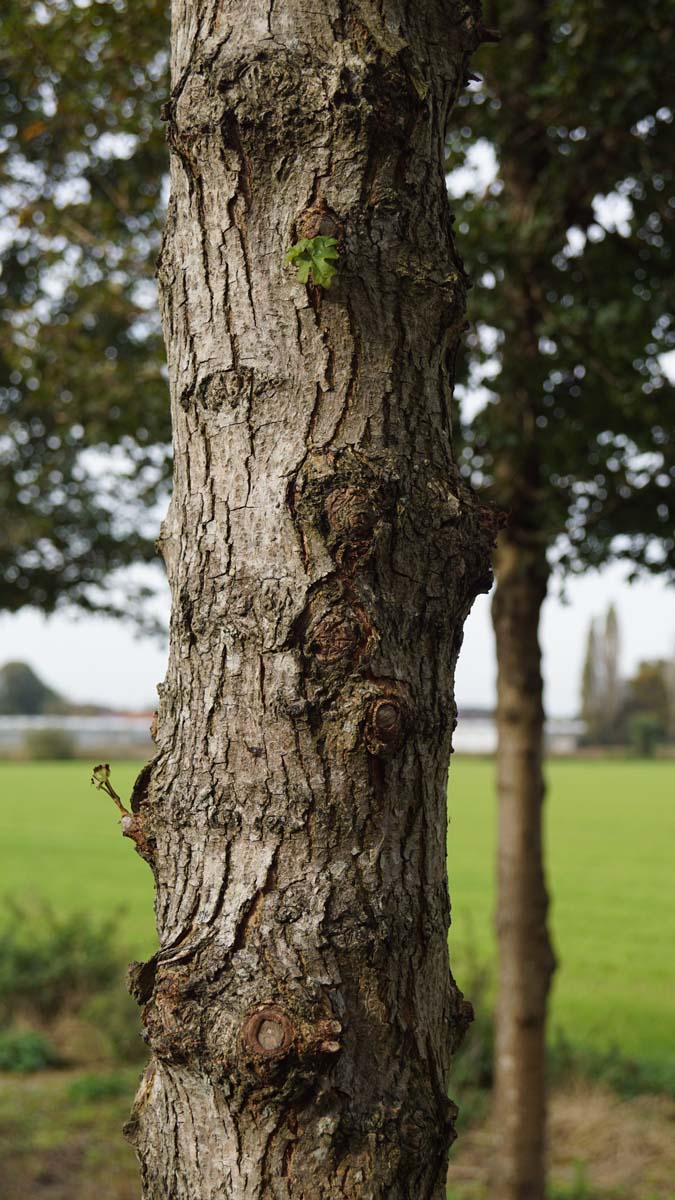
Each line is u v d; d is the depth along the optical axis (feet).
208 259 5.55
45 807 128.06
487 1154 20.92
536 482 16.06
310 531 5.25
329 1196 4.95
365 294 5.40
